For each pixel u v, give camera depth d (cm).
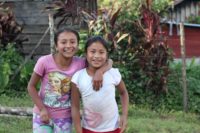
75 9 840
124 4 822
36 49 962
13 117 660
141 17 799
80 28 851
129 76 782
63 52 382
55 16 848
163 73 776
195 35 1302
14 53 834
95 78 370
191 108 777
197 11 1530
